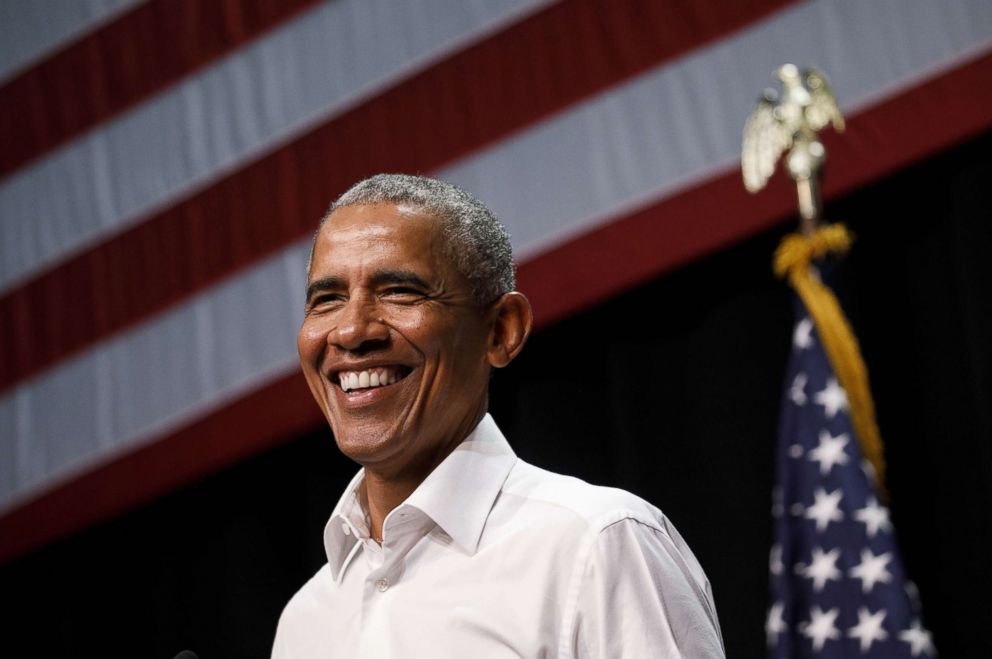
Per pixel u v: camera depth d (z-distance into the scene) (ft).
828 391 18.34
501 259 9.27
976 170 19.77
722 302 21.98
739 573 20.92
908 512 20.07
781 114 18.83
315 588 9.71
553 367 23.09
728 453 21.36
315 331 8.85
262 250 23.04
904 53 19.34
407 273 8.70
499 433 9.35
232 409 22.94
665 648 8.07
